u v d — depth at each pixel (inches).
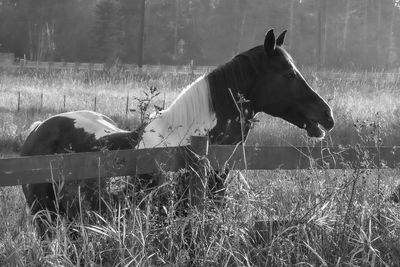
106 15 2123.5
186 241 186.5
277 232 188.1
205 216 184.9
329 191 201.8
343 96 682.2
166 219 184.4
